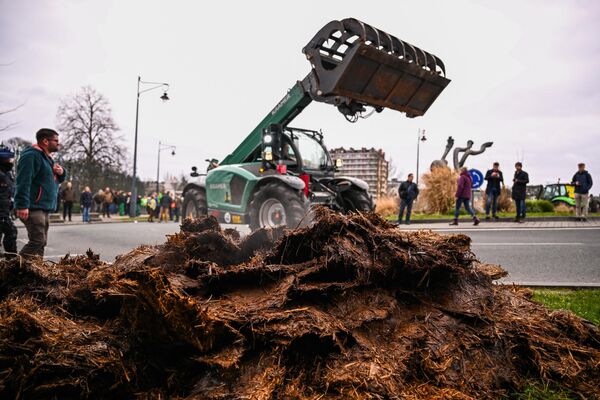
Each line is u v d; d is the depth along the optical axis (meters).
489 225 11.95
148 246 2.71
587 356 2.26
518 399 1.97
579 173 13.41
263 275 2.08
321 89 7.39
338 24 7.01
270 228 2.69
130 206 26.09
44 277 2.40
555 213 16.25
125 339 1.84
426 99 7.96
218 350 1.70
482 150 18.47
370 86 7.23
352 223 2.14
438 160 18.20
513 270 5.46
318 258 2.13
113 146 36.44
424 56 7.60
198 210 11.03
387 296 2.09
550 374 2.14
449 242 2.42
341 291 1.99
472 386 1.90
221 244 2.59
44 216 4.79
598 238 8.73
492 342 2.11
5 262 2.39
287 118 8.92
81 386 1.64
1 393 1.58
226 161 10.27
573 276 5.07
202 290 2.08
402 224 13.36
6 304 1.92
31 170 4.59
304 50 7.45
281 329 1.75
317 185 8.66
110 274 2.18
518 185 12.61
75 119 35.78
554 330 2.42
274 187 7.94
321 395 1.66
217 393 1.59
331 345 1.82
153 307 1.63
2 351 1.64
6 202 5.58
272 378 1.64
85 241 9.59
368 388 1.64
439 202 16.42
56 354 1.68
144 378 1.75
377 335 1.91
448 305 2.21
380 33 7.14
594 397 1.97
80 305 2.22
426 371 1.88
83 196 19.55
